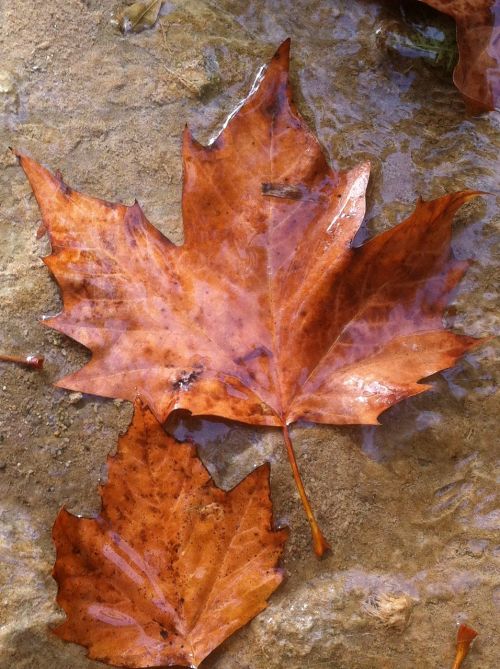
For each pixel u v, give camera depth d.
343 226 0.52
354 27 0.58
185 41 0.58
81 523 0.50
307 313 0.52
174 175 0.56
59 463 0.53
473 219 0.56
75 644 0.51
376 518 0.53
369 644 0.52
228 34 0.58
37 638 0.51
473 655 0.52
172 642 0.50
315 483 0.53
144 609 0.50
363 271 0.52
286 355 0.52
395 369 0.52
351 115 0.57
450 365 0.52
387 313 0.52
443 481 0.54
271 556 0.51
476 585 0.53
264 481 0.51
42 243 0.55
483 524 0.53
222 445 0.53
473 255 0.55
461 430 0.54
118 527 0.50
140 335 0.52
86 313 0.52
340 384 0.52
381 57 0.58
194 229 0.52
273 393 0.52
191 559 0.51
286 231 0.52
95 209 0.52
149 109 0.57
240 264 0.52
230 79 0.57
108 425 0.53
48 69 0.57
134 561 0.50
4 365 0.54
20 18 0.57
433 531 0.53
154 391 0.52
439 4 0.55
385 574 0.53
